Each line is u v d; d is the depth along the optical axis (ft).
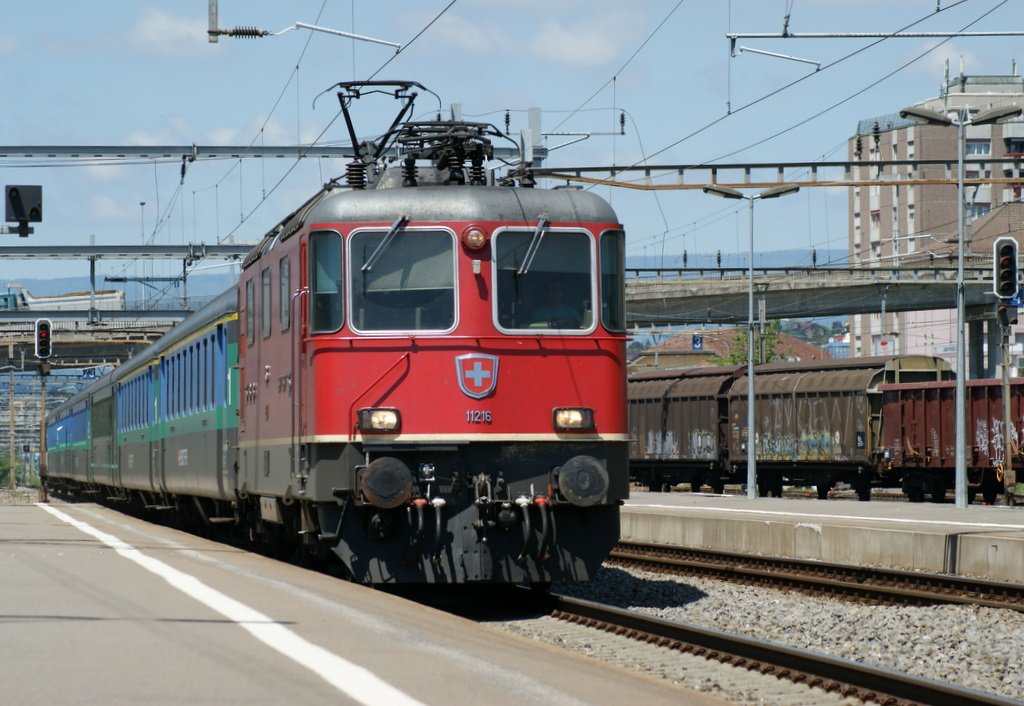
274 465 97.19
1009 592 100.78
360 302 84.74
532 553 84.23
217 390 124.57
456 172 92.17
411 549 82.79
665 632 75.41
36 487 557.74
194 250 300.81
